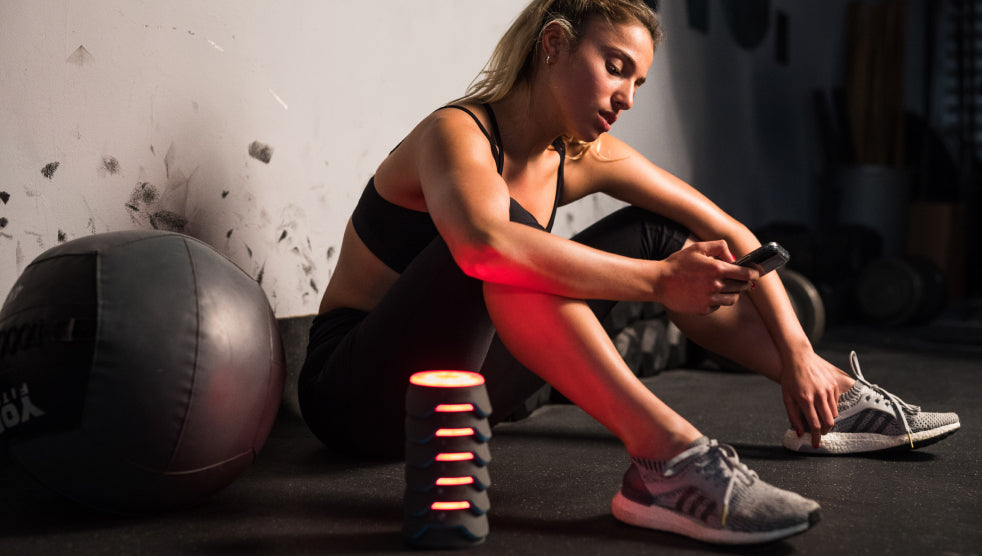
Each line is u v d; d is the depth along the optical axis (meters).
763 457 1.71
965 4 7.30
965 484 1.52
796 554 1.15
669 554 1.15
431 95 2.59
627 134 3.54
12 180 1.58
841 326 4.68
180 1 1.85
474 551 1.15
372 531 1.24
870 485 1.50
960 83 7.29
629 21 1.40
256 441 1.35
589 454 1.76
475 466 1.16
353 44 2.30
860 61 5.83
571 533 1.23
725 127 4.51
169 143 1.85
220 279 1.30
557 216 3.14
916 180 6.66
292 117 2.14
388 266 1.60
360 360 1.47
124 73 1.75
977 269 7.23
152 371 1.19
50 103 1.63
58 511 1.34
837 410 1.70
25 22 1.58
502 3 2.89
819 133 5.74
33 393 1.18
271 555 1.14
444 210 1.25
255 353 1.31
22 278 1.27
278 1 2.08
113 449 1.18
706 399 2.49
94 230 1.71
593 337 1.23
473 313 1.38
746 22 4.70
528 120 1.50
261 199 2.07
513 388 1.63
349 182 2.32
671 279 1.25
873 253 5.16
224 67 1.96
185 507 1.32
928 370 3.11
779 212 5.23
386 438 1.58
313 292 2.23
